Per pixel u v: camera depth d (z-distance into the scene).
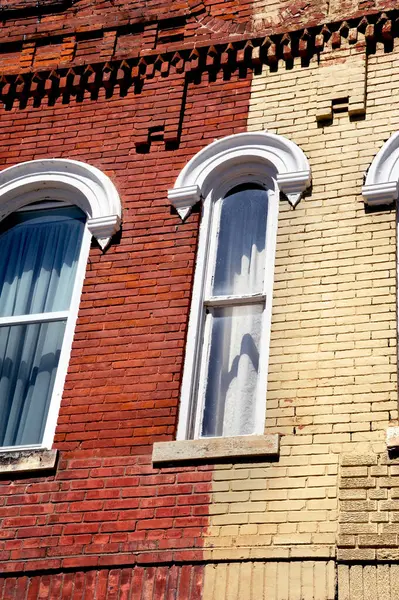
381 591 9.15
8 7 14.38
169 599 9.58
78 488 10.52
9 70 13.89
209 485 10.15
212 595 9.48
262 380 10.85
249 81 12.85
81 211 12.85
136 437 10.70
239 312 11.52
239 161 12.24
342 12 12.84
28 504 10.56
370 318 10.67
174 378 10.96
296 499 9.84
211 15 13.48
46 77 13.74
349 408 10.20
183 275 11.62
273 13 13.20
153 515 10.14
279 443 10.17
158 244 11.93
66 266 12.51
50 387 11.70
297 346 10.73
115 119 13.13
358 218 11.37
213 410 11.02
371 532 9.47
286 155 12.03
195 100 12.93
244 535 9.77
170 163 12.52
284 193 11.77
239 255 11.88
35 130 13.40
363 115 12.12
